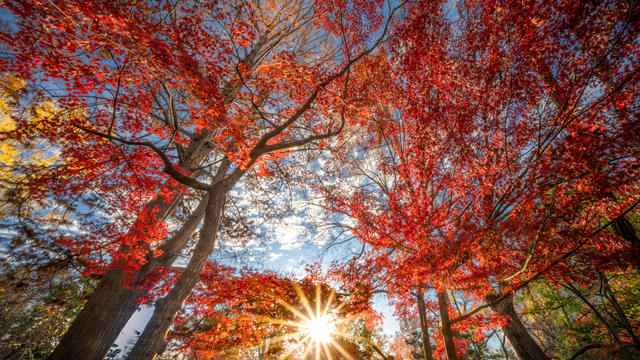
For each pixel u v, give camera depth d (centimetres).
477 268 623
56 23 409
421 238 633
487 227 565
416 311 924
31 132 629
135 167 636
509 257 590
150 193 722
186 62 465
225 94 714
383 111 945
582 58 541
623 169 430
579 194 463
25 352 1179
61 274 787
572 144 482
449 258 583
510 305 861
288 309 875
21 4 380
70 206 842
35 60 452
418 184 730
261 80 684
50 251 738
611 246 459
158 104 669
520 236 519
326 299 907
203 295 820
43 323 1244
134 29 420
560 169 477
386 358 1078
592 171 446
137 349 411
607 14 499
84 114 649
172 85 516
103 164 660
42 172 707
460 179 699
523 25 595
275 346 927
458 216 706
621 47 471
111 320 591
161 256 788
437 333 959
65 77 475
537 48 586
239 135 596
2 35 412
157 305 468
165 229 724
